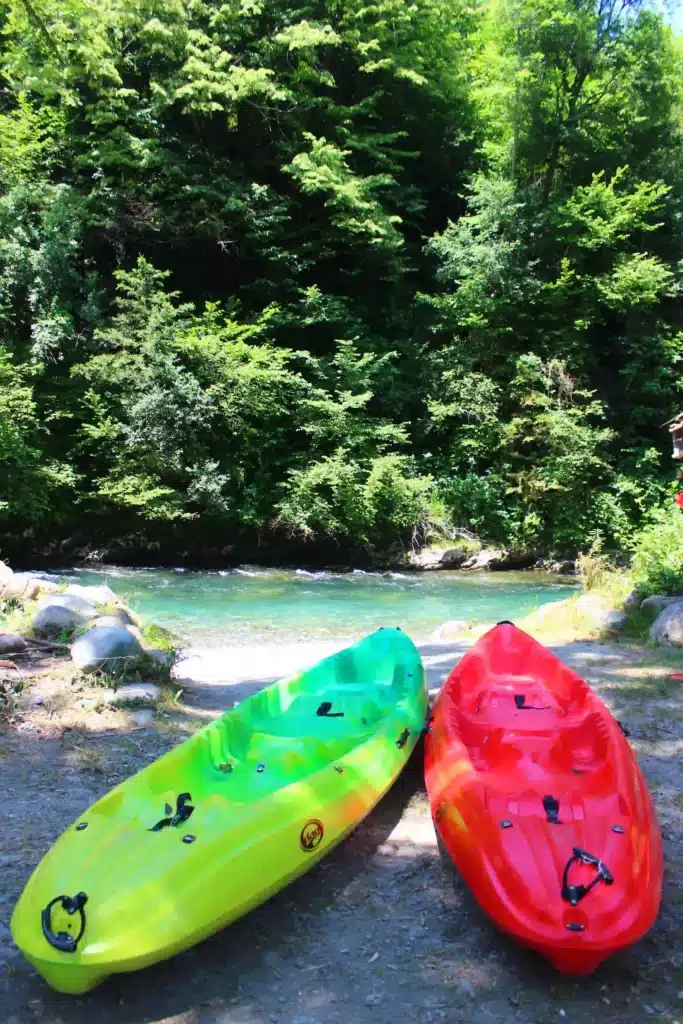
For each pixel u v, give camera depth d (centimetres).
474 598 1642
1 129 2105
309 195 2488
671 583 1071
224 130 2500
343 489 2156
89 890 294
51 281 2062
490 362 2472
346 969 321
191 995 305
